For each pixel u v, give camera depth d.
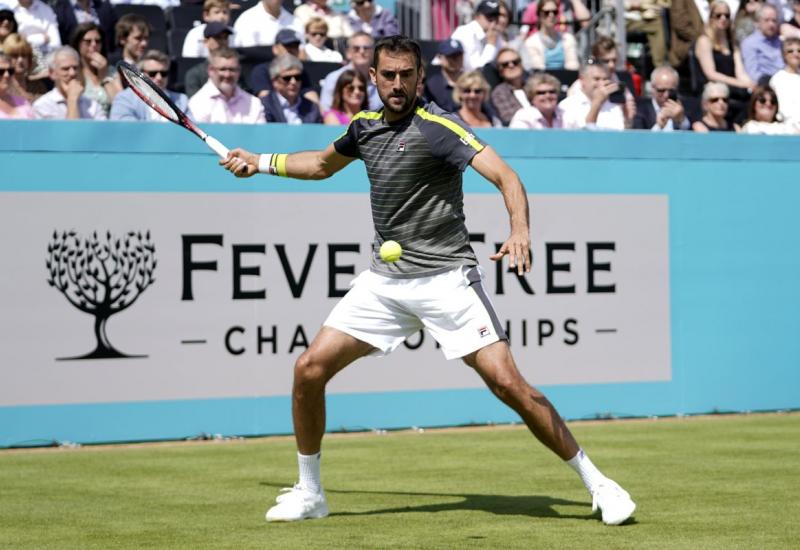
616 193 25.33
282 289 23.16
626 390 25.44
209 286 22.66
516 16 36.44
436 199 13.57
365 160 13.80
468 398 24.52
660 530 13.24
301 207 23.28
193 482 17.47
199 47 29.28
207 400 22.66
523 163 24.59
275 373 23.12
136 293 22.20
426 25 35.22
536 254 24.72
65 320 21.78
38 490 16.73
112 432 22.08
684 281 25.89
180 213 22.47
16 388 21.53
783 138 26.64
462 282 13.59
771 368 26.69
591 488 13.62
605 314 25.23
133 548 12.52
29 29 27.67
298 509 14.07
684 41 34.78
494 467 18.73
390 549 12.24
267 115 26.41
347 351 13.97
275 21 31.22
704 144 26.00
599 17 34.38
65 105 25.20
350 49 28.58
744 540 12.64
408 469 18.56
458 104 27.89
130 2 31.66
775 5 34.31
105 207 22.02
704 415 26.06
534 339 24.69
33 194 21.58
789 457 19.58
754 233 26.47
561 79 31.66
